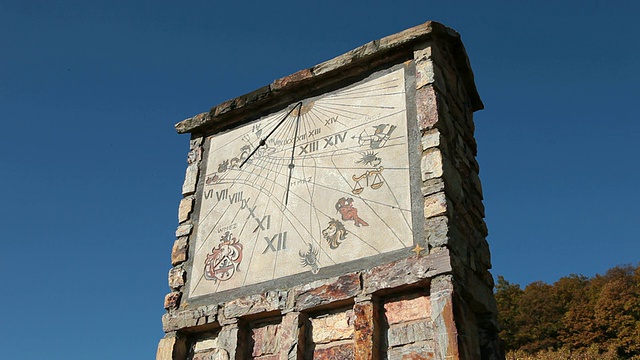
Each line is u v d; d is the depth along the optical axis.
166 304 7.73
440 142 6.68
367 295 6.21
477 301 6.35
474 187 7.50
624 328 30.69
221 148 8.70
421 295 6.08
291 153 7.84
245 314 6.98
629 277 35.91
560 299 36.19
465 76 8.19
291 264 7.01
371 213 6.72
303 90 8.23
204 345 7.36
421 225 6.31
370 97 7.53
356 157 7.21
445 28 7.54
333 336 6.40
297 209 7.34
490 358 6.45
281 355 6.50
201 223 8.20
